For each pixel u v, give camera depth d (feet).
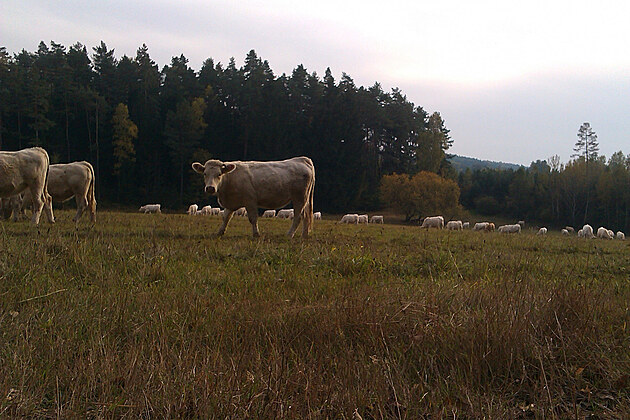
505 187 301.43
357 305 17.06
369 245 38.42
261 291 20.97
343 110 231.50
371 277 25.16
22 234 33.83
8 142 198.90
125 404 11.14
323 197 228.63
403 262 30.25
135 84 226.38
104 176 211.00
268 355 14.08
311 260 28.86
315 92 237.45
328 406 11.47
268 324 16.21
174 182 215.92
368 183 239.91
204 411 10.76
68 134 206.28
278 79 229.04
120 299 17.78
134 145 211.61
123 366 12.89
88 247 25.94
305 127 234.99
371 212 237.25
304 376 12.46
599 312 17.48
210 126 224.12
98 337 14.37
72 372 12.28
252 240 38.63
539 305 16.93
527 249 43.80
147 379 11.96
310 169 45.47
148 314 16.70
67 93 200.03
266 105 222.07
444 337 14.93
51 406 11.26
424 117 275.18
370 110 242.99
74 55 230.27
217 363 13.08
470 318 16.02
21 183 40.40
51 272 22.06
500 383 13.26
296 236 45.47
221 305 18.26
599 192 237.86
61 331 14.87
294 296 20.38
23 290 18.57
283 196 43.60
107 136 211.00
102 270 22.11
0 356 12.87
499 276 23.65
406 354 14.51
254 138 220.43
